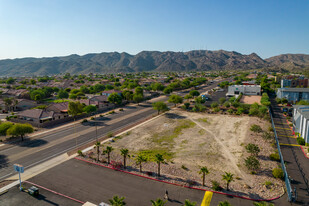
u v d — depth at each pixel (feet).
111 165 127.85
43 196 97.60
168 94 456.04
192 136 183.11
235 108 292.81
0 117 253.85
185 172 119.65
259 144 159.63
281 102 334.24
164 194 98.73
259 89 415.85
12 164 129.59
